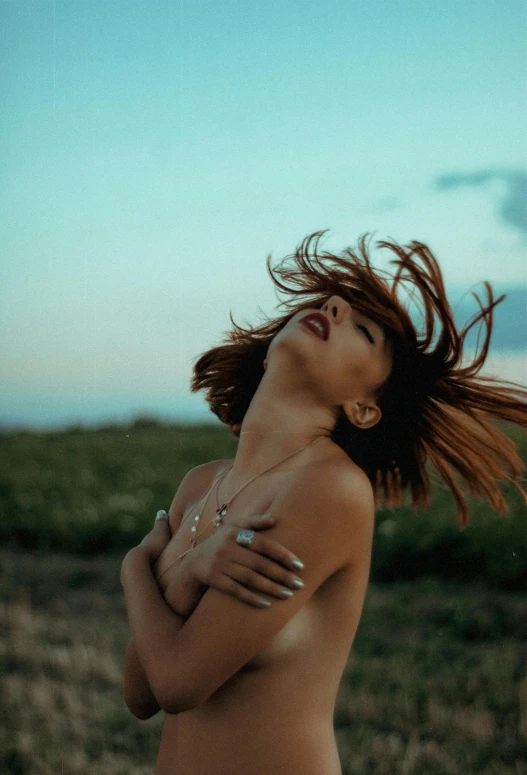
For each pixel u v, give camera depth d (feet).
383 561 28.14
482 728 14.79
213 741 5.69
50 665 18.31
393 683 17.20
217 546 5.55
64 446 78.69
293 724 5.67
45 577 28.58
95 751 14.17
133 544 34.32
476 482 7.45
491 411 7.13
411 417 7.07
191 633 5.43
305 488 5.67
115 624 22.52
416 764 13.56
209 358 7.76
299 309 7.16
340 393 6.29
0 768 13.47
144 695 6.61
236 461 6.38
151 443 83.56
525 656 18.83
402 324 6.51
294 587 5.37
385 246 6.82
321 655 5.85
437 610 23.18
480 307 7.01
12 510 40.01
